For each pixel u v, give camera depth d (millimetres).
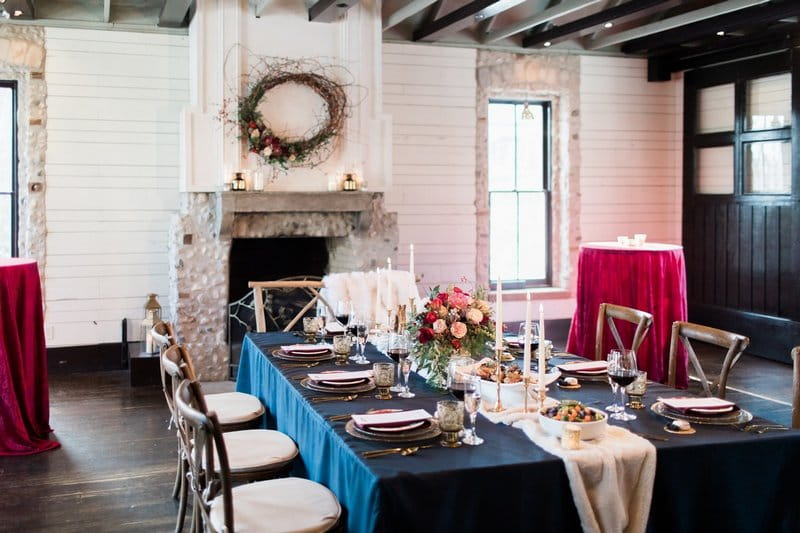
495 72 8047
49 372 6992
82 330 7066
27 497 4219
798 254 7262
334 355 3932
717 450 2520
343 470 2574
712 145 8242
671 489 2492
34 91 6809
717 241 8227
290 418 3416
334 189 6910
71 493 4277
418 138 7844
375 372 3143
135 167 7098
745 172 7910
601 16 6855
